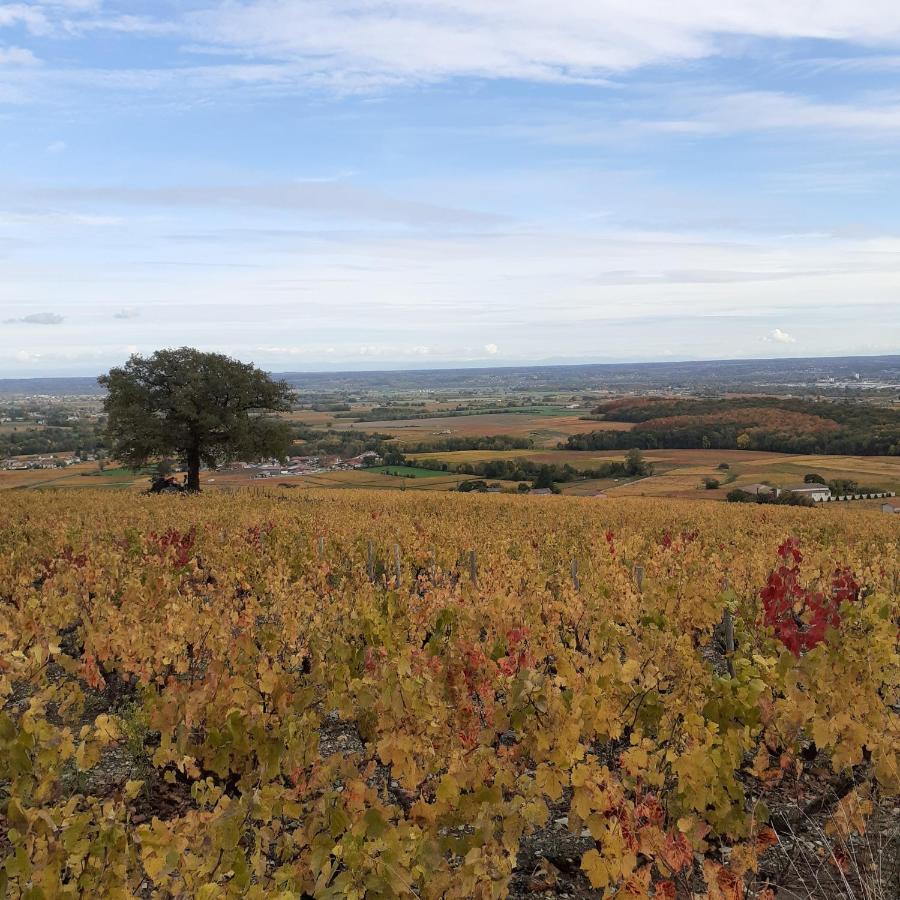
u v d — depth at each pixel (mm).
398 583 12734
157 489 39406
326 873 3732
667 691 5922
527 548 14836
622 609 8594
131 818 5441
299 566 13711
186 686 5945
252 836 4766
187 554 14117
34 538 17000
